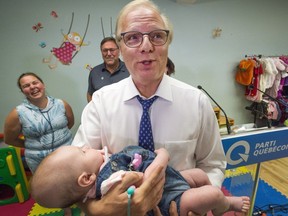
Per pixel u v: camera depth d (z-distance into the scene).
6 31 2.69
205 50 3.62
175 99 0.90
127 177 0.70
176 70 3.55
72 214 2.07
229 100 4.04
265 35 3.94
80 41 2.99
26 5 2.67
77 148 0.84
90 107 1.02
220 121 3.10
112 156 0.85
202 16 3.43
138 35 0.77
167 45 0.81
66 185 0.76
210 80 3.81
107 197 0.70
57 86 3.06
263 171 2.81
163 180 0.78
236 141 1.01
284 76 3.57
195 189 0.84
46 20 2.79
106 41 2.43
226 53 3.77
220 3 3.46
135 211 0.67
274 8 3.84
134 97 0.91
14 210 2.25
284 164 2.97
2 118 2.95
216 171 0.98
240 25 3.71
